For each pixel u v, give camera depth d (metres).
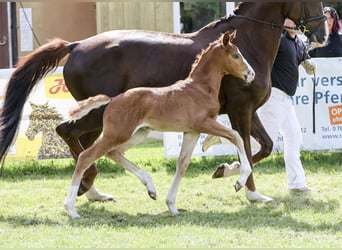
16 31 21.72
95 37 11.87
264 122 12.68
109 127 10.54
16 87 11.48
